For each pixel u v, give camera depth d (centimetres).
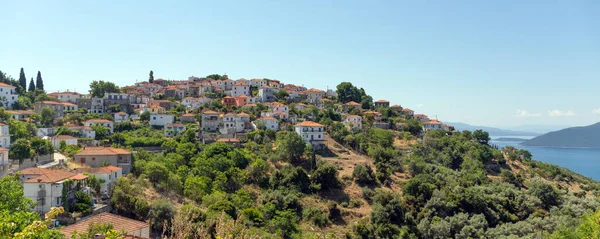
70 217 6938
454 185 12350
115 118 17325
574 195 12769
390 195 11231
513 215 11038
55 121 15450
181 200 9406
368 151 15500
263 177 11981
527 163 17538
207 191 10250
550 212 11012
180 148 12912
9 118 13000
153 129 16425
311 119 19175
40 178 7056
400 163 14562
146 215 7700
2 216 3853
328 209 10919
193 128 16162
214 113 17288
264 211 9956
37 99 18312
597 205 11056
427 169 13950
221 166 11619
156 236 7194
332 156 15012
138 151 11819
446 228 9819
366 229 9894
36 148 9806
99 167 9300
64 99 19825
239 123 16912
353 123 18825
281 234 9238
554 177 16412
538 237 8800
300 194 11400
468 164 15150
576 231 6956
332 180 12156
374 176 12975
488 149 17088
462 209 10806
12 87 16938
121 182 8550
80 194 7481
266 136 15525
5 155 8625
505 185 13238
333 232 10050
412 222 10475
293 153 13638
